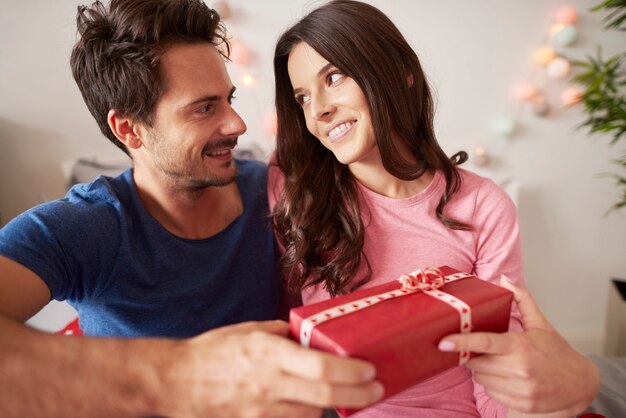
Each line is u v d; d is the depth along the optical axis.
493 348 0.48
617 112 1.22
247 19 1.61
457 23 1.67
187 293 0.78
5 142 1.56
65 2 1.47
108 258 0.73
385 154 0.79
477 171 1.86
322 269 0.85
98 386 0.43
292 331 0.49
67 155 1.62
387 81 0.76
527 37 1.71
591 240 1.99
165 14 0.71
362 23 0.74
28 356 0.44
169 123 0.75
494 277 0.85
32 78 1.52
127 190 0.82
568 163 1.88
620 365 1.11
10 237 0.64
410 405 0.81
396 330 0.45
